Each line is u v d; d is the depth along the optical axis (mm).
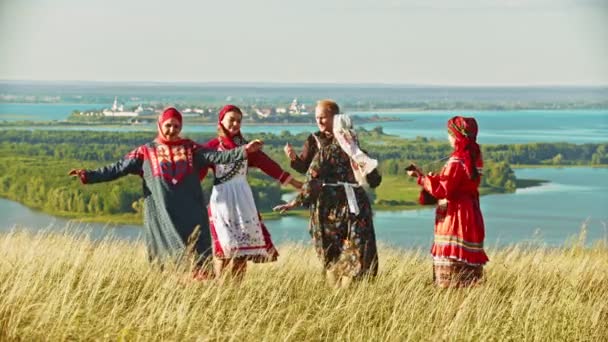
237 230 9711
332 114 10039
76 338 7477
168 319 7828
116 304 8086
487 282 9953
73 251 10305
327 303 8758
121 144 170875
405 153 162875
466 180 9609
